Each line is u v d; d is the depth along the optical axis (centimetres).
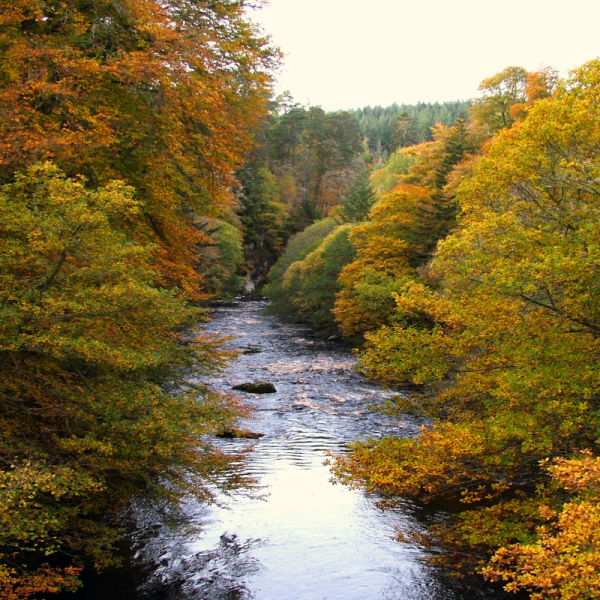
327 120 10400
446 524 920
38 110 1044
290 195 9569
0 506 557
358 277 3697
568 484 558
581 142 948
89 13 1178
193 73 1241
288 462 1402
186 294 1062
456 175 3991
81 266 752
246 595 772
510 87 4534
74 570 768
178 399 870
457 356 903
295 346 3694
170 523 939
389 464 811
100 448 711
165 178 1286
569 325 873
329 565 863
